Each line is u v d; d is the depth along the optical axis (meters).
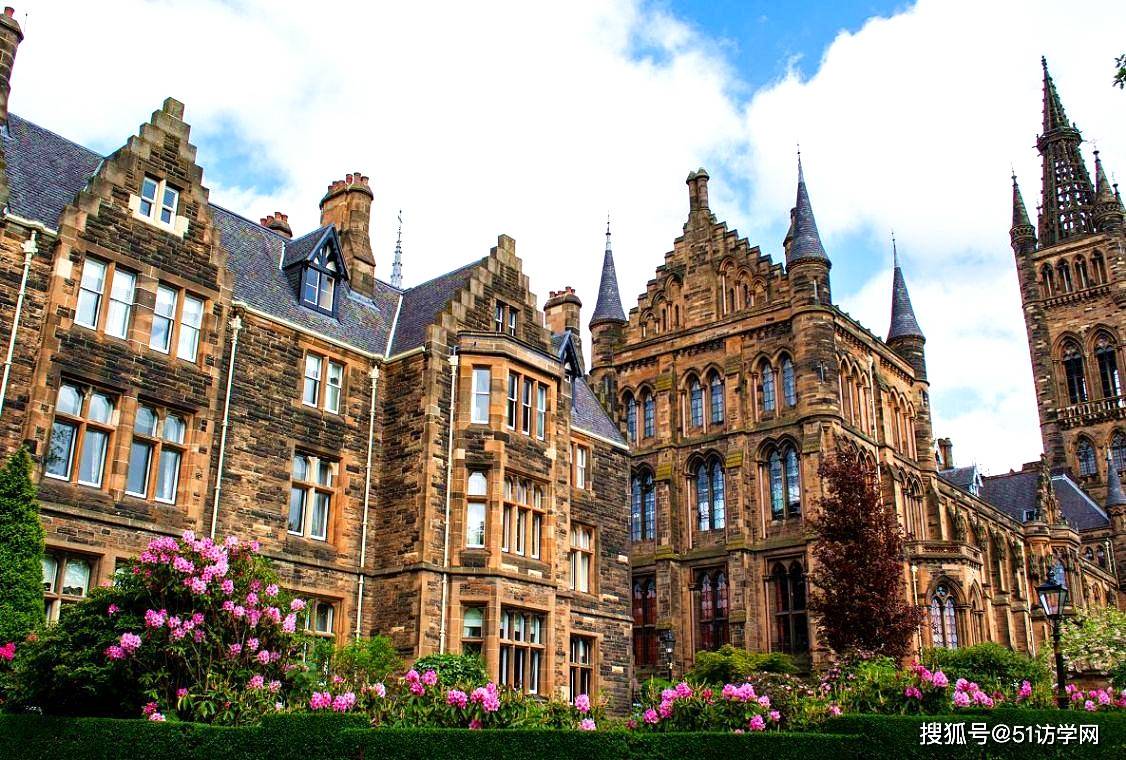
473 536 34.69
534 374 37.72
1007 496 104.75
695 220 65.12
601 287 69.00
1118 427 106.19
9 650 21.28
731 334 60.28
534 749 18.80
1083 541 101.69
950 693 23.80
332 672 24.22
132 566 22.30
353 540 34.34
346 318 37.59
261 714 20.78
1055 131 120.44
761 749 18.58
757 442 57.59
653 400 63.66
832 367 56.00
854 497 44.62
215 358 30.67
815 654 51.44
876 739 18.55
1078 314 111.69
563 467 39.16
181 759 19.27
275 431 32.59
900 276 70.69
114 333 28.31
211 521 29.81
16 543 22.42
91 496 26.70
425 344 35.84
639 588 60.47
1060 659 25.98
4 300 26.06
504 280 39.47
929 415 66.50
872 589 42.50
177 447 29.38
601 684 42.22
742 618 54.59
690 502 60.09
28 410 25.78
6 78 28.91
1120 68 20.08
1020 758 18.58
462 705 21.95
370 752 19.00
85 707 21.70
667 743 19.03
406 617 33.00
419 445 34.78
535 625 35.69
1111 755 18.78
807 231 58.69
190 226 30.75
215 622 22.12
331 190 42.41
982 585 62.19
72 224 27.53
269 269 36.03
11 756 20.44
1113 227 110.94
